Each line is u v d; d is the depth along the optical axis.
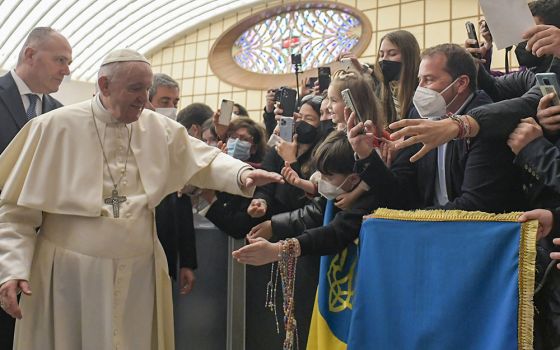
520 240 1.89
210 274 2.96
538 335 1.90
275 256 2.32
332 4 13.89
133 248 2.45
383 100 2.96
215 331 2.92
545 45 2.00
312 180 2.79
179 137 2.68
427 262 2.08
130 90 2.34
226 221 2.86
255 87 14.52
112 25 14.20
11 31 12.73
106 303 2.35
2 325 2.82
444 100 2.30
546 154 1.88
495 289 1.92
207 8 15.38
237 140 3.38
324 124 3.17
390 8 12.88
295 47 14.37
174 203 2.95
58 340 2.34
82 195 2.40
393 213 2.22
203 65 15.86
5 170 2.51
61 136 2.48
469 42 3.25
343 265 2.53
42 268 2.41
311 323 2.57
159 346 2.49
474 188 2.09
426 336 2.02
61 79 3.46
